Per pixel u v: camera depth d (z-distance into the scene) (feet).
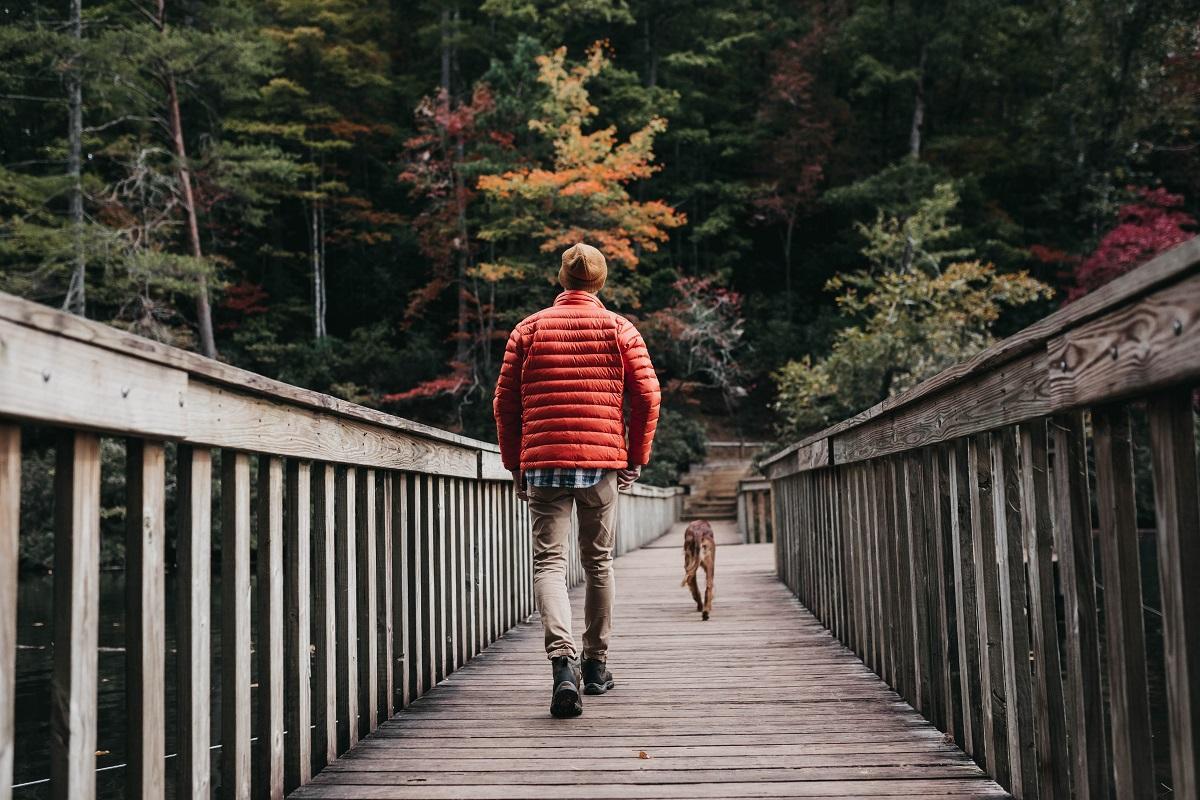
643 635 16.29
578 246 11.12
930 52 90.33
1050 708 6.79
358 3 90.84
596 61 68.13
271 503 7.78
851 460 13.48
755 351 87.56
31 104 66.85
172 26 57.67
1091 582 5.95
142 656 5.66
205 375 6.18
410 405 80.69
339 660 9.30
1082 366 5.56
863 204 92.43
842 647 14.83
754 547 41.01
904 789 7.75
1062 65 84.12
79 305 52.13
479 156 78.69
